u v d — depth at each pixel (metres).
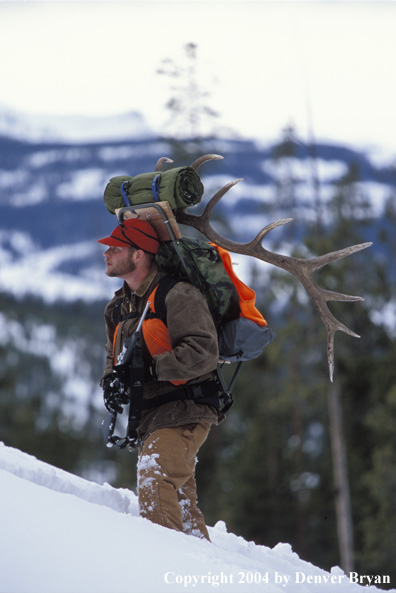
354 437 85.50
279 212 87.25
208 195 75.50
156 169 12.58
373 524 76.75
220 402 11.83
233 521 88.00
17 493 7.82
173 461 11.08
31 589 6.20
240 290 11.67
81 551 7.02
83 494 11.18
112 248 11.65
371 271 85.06
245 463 90.62
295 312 83.00
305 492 90.06
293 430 98.25
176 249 11.32
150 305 11.32
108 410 11.45
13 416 109.38
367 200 94.56
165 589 6.93
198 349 10.78
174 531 9.49
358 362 80.44
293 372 79.44
